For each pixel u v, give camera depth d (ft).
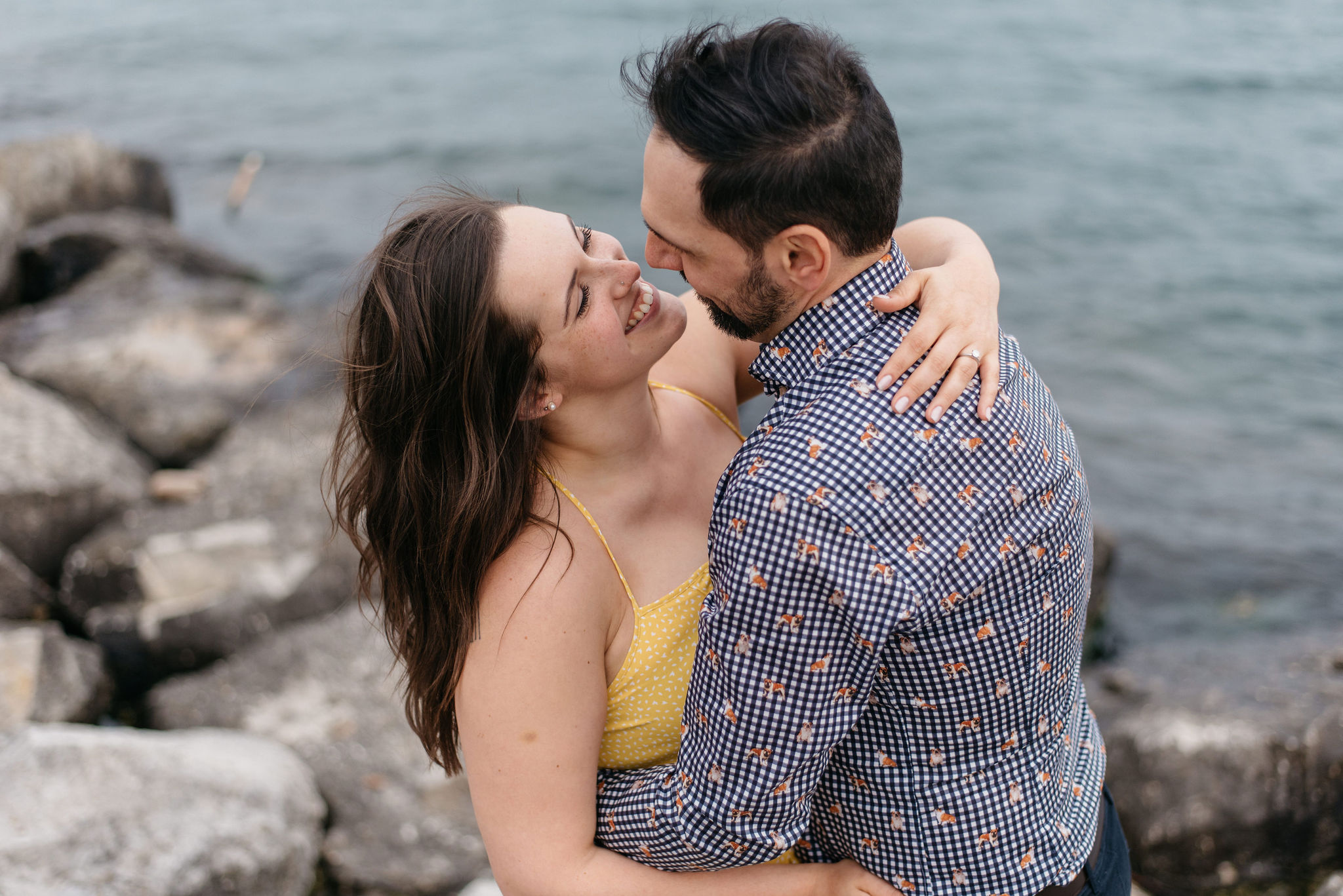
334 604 15.61
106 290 27.22
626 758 5.32
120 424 20.65
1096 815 5.23
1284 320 29.60
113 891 9.22
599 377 4.90
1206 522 20.70
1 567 15.55
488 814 5.08
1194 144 45.34
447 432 4.81
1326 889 9.53
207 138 50.16
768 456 4.19
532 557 4.84
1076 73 56.85
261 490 17.72
